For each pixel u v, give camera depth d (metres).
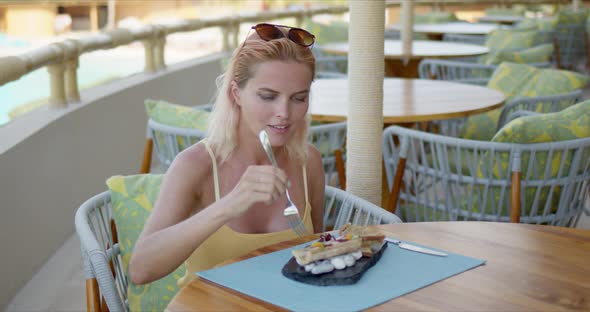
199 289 1.19
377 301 1.12
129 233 1.71
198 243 1.29
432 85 3.56
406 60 4.84
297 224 1.42
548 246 1.39
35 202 2.90
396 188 2.54
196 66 5.24
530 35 5.68
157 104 2.72
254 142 1.52
